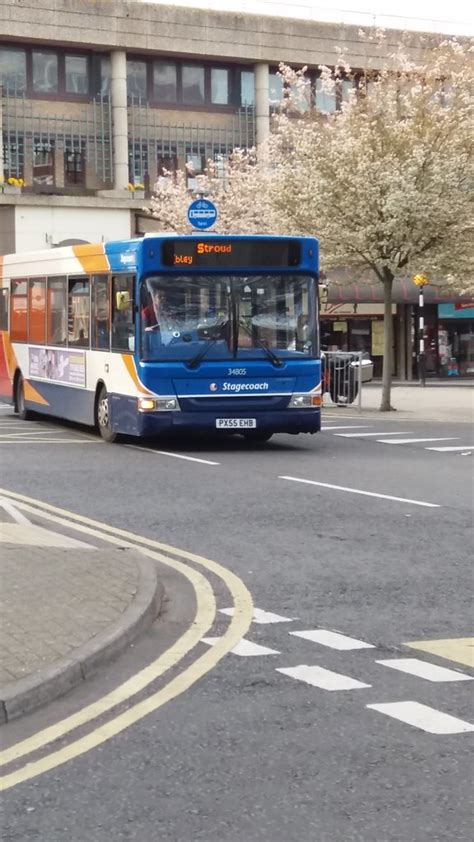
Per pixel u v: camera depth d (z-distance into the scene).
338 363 30.78
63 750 5.47
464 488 14.85
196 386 19.00
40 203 46.94
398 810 4.70
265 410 19.27
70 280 22.25
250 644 7.41
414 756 5.32
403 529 11.73
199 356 18.97
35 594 8.24
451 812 4.67
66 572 8.99
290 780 5.03
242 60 51.94
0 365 26.88
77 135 49.34
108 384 20.41
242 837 4.45
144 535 11.42
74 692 6.41
